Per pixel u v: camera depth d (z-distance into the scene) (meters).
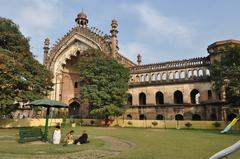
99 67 38.81
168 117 39.72
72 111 54.50
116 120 41.75
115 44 47.75
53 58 53.97
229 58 27.42
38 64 34.38
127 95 39.53
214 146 14.48
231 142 16.64
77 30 52.41
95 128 34.88
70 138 15.83
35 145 14.60
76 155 11.40
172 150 12.88
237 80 25.75
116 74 38.41
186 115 38.25
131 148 13.78
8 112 31.12
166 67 43.09
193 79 39.12
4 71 27.47
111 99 37.44
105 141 17.41
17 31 32.84
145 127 38.56
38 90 33.66
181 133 25.34
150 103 42.25
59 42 54.25
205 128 33.97
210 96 37.38
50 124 41.56
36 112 46.56
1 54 27.58
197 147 14.07
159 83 42.12
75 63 55.72
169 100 40.62
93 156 11.15
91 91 37.50
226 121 32.31
